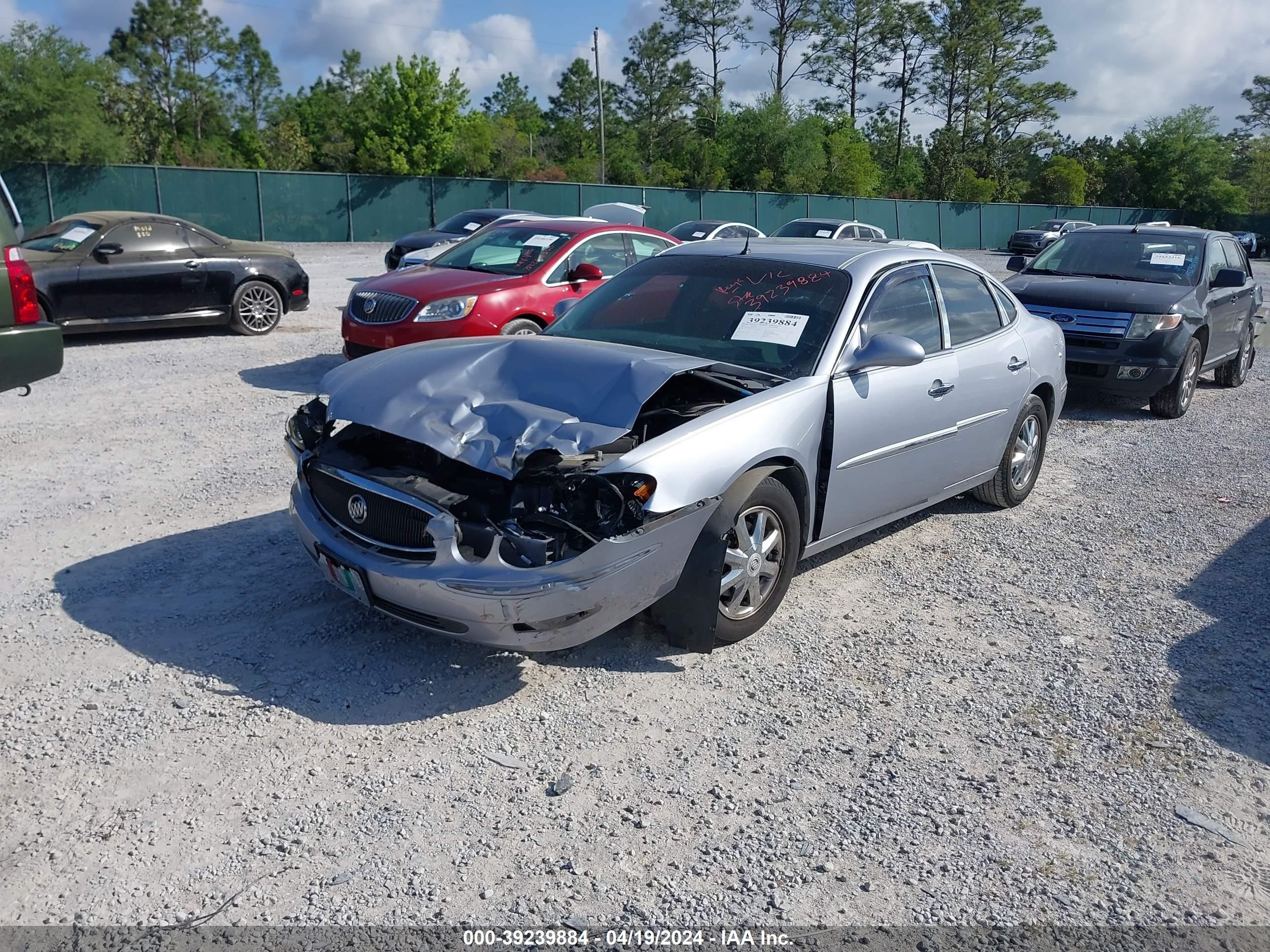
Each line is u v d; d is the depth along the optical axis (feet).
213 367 34.78
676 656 14.44
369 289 30.09
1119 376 30.81
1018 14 242.37
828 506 15.71
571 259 30.91
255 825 10.44
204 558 17.28
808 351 15.62
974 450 19.33
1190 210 213.66
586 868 9.96
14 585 16.03
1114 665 14.56
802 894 9.70
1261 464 26.25
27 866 9.73
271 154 211.20
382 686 13.29
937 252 19.52
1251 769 12.00
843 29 236.43
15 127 106.52
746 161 195.42
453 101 176.76
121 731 12.01
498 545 12.12
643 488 12.52
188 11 270.26
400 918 9.21
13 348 22.75
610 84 270.05
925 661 14.57
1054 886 9.91
